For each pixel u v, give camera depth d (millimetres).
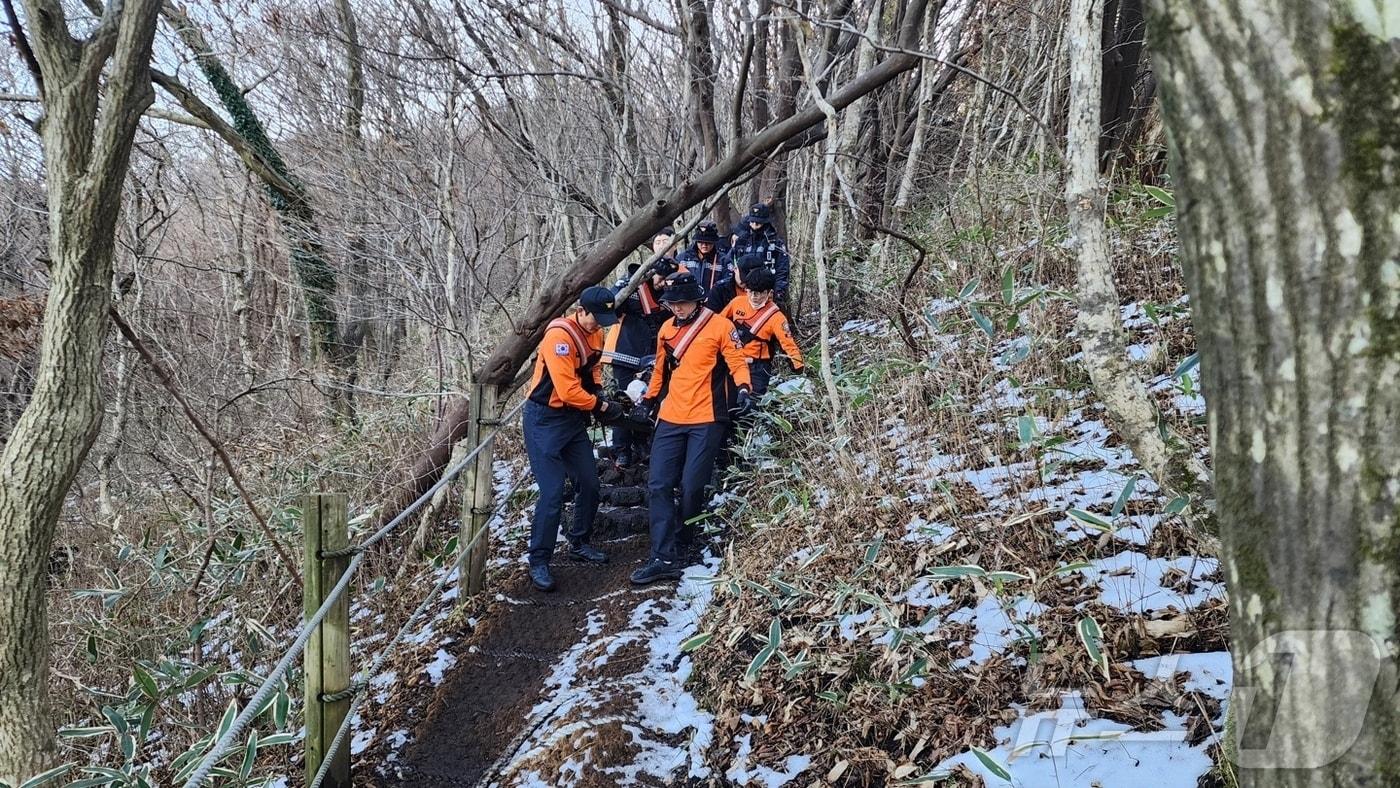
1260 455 901
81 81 3322
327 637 3328
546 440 5105
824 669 3312
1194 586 2938
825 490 4832
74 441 3416
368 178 6641
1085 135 2201
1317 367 846
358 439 7410
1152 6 924
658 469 5008
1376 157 800
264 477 6668
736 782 3098
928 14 8688
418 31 6238
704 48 6656
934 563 3664
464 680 4426
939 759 2742
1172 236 5344
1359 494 838
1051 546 3432
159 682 4375
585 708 3734
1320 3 812
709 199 7090
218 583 5285
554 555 5660
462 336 6195
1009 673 2924
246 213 9117
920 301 6223
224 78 8203
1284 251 854
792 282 9836
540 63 7148
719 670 3797
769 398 5777
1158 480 2176
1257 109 852
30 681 3414
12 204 8109
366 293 7988
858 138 9250
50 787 3396
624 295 6039
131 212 8578
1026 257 5902
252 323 9914
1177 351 4449
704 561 5242
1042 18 8133
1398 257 804
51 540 3449
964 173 9281
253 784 3695
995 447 4418
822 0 7391
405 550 6230
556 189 7242
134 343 4000
